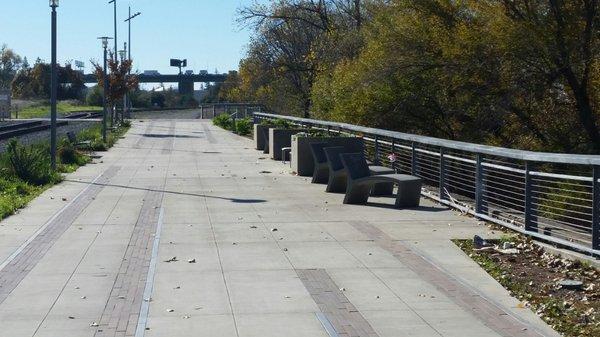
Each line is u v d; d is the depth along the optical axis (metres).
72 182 18.83
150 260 10.21
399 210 14.35
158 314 7.84
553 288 8.90
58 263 10.05
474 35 24.75
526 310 8.06
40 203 15.22
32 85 106.00
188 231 12.23
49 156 22.23
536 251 10.79
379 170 15.74
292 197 16.09
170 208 14.59
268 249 10.92
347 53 40.41
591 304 8.29
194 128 49.12
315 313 7.89
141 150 29.98
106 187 17.81
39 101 98.00
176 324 7.51
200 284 9.01
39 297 8.45
